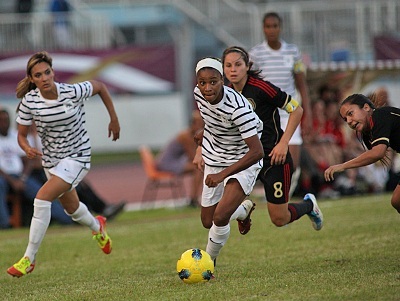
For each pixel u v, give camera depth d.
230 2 91.00
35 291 21.94
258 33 81.12
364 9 76.88
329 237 29.08
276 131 23.59
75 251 30.36
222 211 21.44
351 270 21.48
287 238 29.64
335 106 47.59
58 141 24.38
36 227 23.88
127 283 22.08
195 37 92.62
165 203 51.38
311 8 77.62
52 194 24.05
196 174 47.50
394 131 20.44
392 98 56.72
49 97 23.84
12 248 31.86
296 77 32.28
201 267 21.00
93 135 83.31
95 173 70.81
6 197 42.00
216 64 20.27
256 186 53.16
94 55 72.81
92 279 23.64
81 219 25.61
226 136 21.41
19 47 76.31
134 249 30.00
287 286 19.62
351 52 75.31
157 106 82.62
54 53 72.19
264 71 31.94
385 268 21.39
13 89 71.12
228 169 20.72
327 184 46.69
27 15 78.75
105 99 25.45
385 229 30.00
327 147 47.03
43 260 28.61
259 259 25.42
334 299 17.78
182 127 82.56
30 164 42.88
